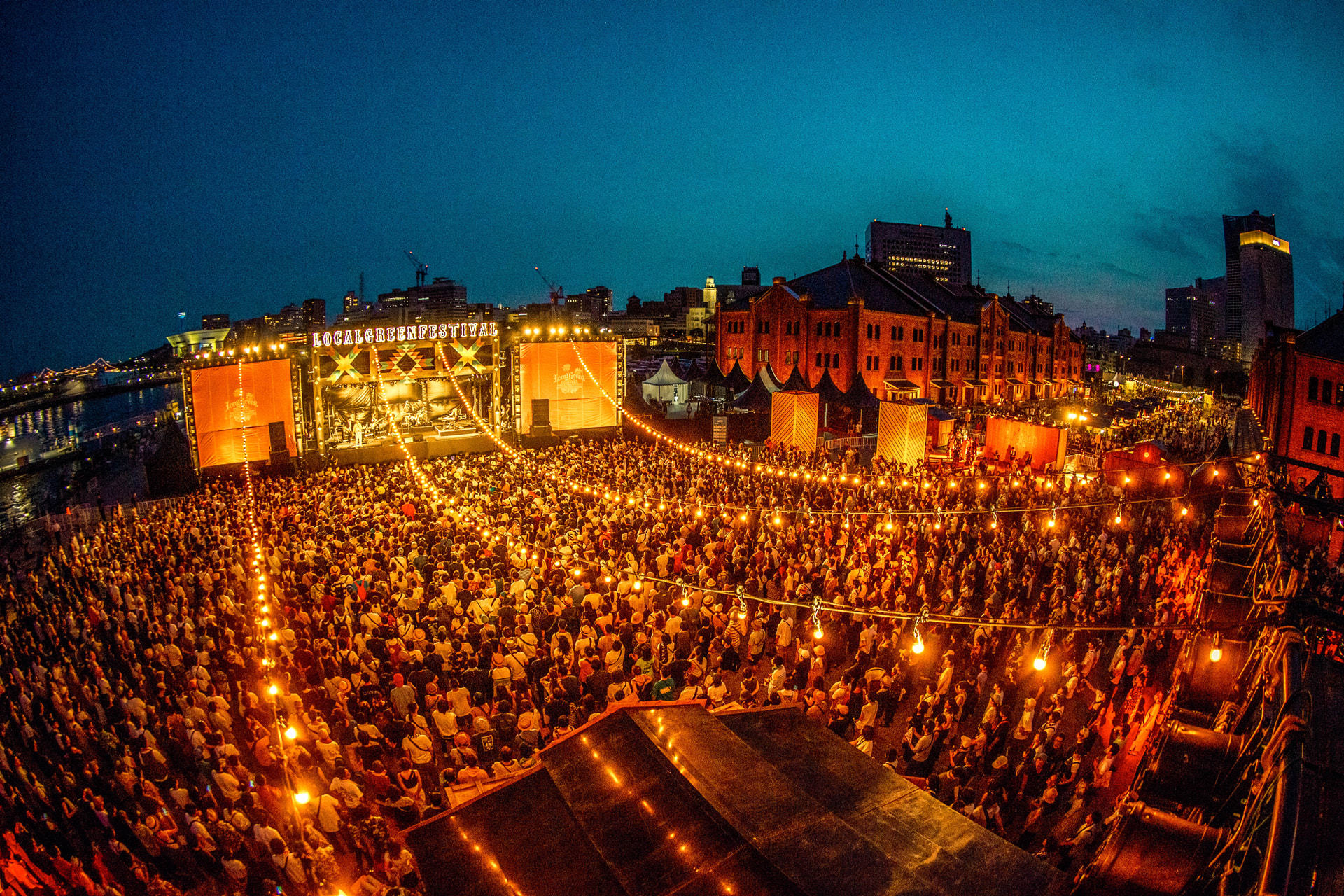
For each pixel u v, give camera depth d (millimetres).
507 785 5578
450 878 4715
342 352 38531
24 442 93125
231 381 35125
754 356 64500
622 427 46375
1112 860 4250
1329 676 4512
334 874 9383
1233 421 52406
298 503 26719
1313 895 2564
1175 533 23188
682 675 14461
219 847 10578
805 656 15344
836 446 44094
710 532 23203
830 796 5566
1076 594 18031
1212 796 4918
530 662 14508
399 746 13305
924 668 16328
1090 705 15047
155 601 18156
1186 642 11023
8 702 14875
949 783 11211
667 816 5090
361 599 17703
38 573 23828
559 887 4551
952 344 67938
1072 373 95188
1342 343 29750
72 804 10945
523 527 22547
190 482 36250
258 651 15133
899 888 4406
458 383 43562
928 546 22500
